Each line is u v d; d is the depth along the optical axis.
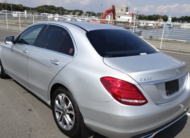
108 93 2.27
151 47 3.45
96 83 2.37
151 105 2.31
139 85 2.25
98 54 2.65
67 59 2.86
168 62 2.80
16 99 4.08
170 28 14.66
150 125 2.32
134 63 2.54
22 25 25.16
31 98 4.16
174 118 2.63
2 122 3.20
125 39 3.30
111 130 2.30
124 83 2.24
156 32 15.04
